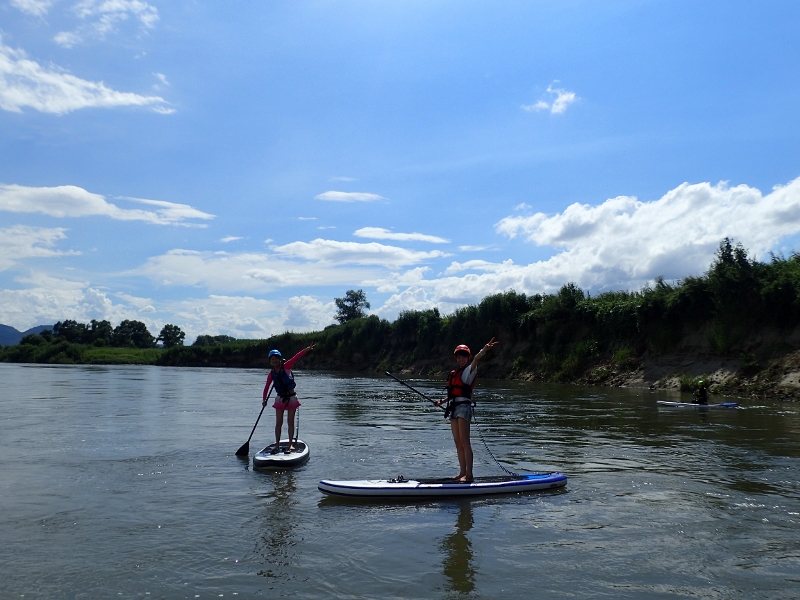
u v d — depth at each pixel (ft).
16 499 23.27
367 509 22.30
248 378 122.93
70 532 19.40
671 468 29.58
